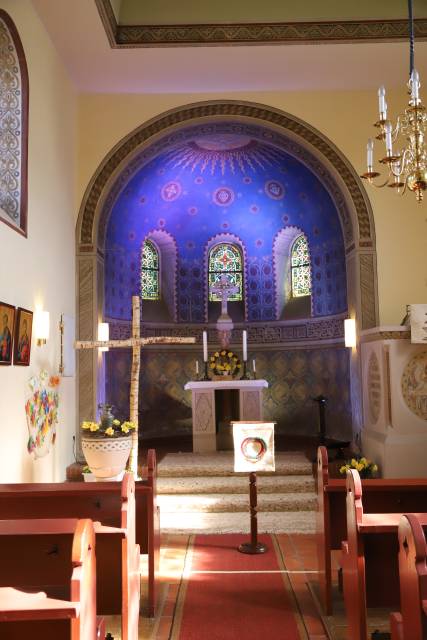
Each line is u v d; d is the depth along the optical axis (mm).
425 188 5332
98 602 3930
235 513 7688
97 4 7289
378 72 9297
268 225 12844
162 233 12797
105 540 3877
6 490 4562
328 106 9867
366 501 4609
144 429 12062
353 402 9938
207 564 5934
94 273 9367
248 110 9852
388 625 4496
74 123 9594
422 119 5500
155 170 11414
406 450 7828
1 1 6285
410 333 7965
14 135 6895
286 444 10906
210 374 12719
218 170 12180
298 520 7355
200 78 9375
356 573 3883
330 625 4531
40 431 7230
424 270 9555
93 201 9539
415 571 2625
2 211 6508
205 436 10109
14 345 6266
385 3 8375
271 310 12953
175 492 8164
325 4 8391
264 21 8383
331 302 11578
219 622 4613
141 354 12125
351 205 9695
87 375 9203
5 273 6172
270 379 12688
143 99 9820
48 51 8047
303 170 11398
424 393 7957
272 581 5453
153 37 8367
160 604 4961
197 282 13117
